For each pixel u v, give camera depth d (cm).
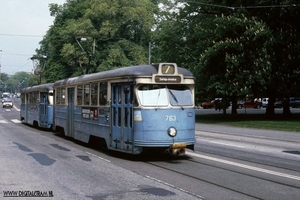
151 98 1277
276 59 3209
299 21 3322
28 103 3228
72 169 1139
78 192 855
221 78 3350
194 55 4069
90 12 5712
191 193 843
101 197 811
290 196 823
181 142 1280
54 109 2283
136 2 5866
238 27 3189
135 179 997
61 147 1697
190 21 4141
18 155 1416
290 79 3219
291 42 3212
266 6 3019
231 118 3694
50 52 6650
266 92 3519
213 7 3578
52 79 6300
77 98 1834
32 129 2825
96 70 5744
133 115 1274
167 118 1272
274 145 1764
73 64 5988
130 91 1302
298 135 2191
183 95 1319
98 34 5659
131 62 5716
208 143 1847
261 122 2994
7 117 4647
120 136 1358
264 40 3130
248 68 3191
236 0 3369
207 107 7200
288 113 3675
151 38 5675
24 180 978
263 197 813
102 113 1508
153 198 800
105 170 1127
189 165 1213
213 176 1035
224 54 3262
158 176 1038
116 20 5747
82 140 1748
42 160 1303
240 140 1998
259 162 1273
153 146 1248
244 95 3250
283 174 1057
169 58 4300
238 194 838
